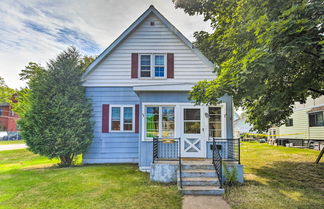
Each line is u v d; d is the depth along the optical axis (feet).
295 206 14.03
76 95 28.25
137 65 31.01
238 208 13.74
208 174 19.31
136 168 25.68
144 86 24.64
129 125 30.42
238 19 18.34
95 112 30.45
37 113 26.09
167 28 31.40
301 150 47.85
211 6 35.37
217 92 16.97
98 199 15.31
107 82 30.89
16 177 21.53
